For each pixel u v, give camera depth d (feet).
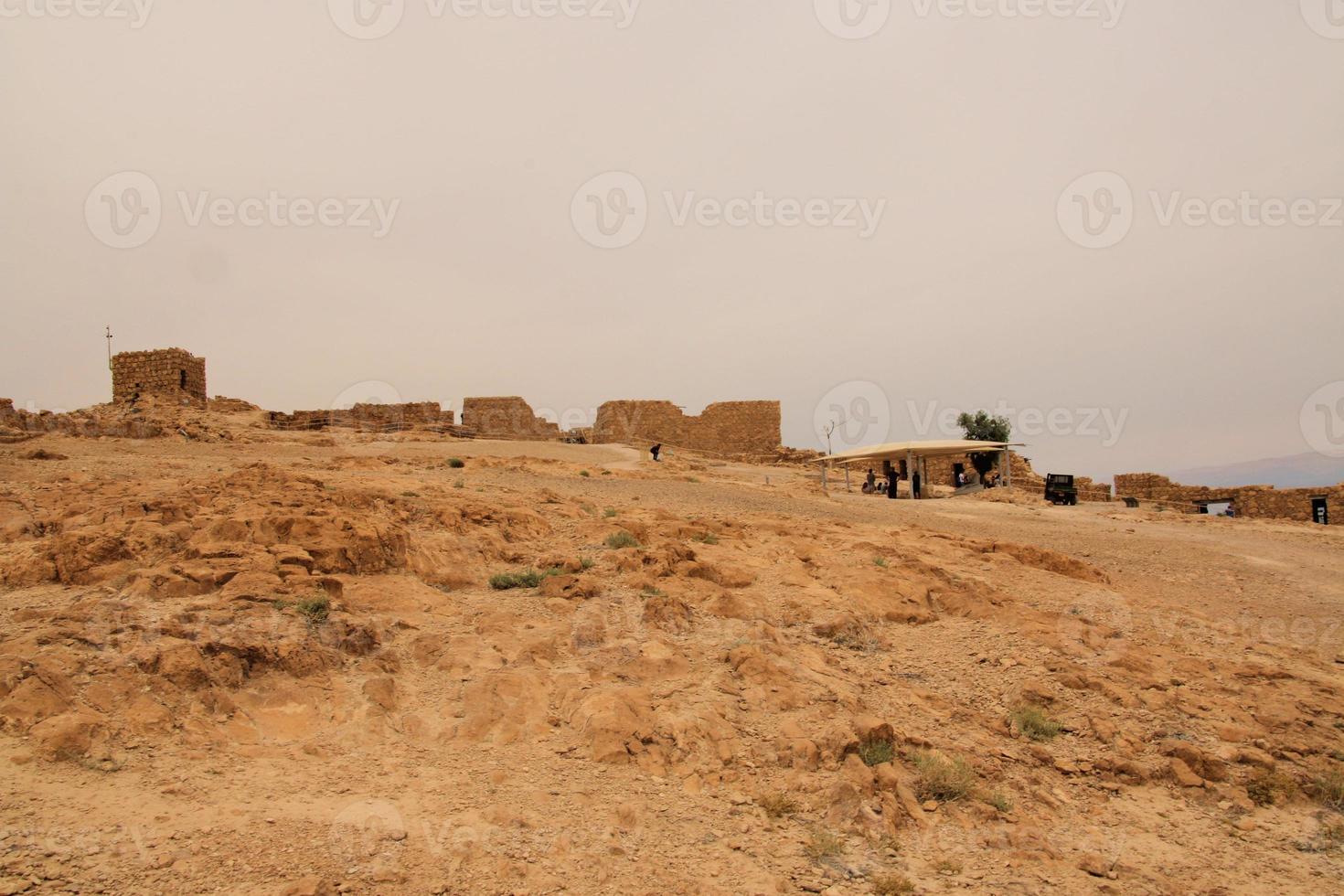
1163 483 159.63
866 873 21.62
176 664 24.30
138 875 16.42
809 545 52.13
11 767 19.26
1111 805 28.19
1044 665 36.73
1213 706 35.14
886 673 34.86
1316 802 29.66
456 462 87.92
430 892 17.46
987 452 144.97
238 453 90.27
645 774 24.39
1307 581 65.51
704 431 188.03
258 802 19.94
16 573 30.55
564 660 30.83
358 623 29.71
